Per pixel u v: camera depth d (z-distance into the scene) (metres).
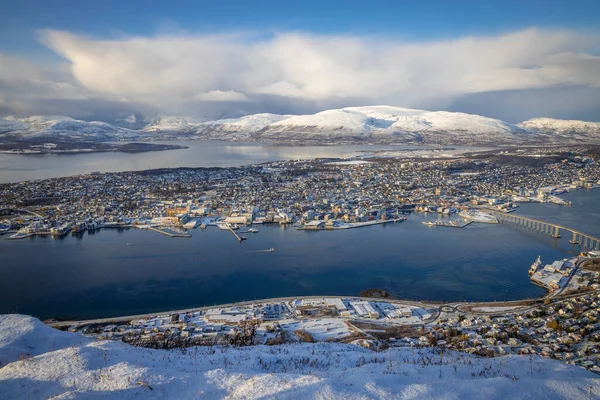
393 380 35.53
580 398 32.41
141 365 36.62
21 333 44.94
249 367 43.53
